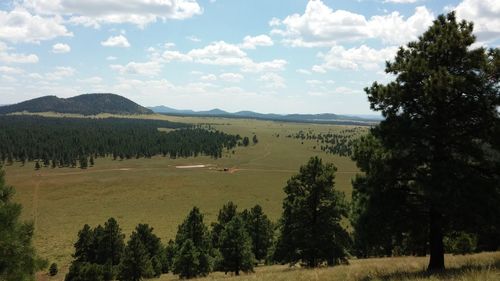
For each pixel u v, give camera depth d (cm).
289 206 3441
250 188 18500
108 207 15038
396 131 1692
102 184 19112
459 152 1653
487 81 1623
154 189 18312
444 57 1692
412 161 1667
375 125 1850
